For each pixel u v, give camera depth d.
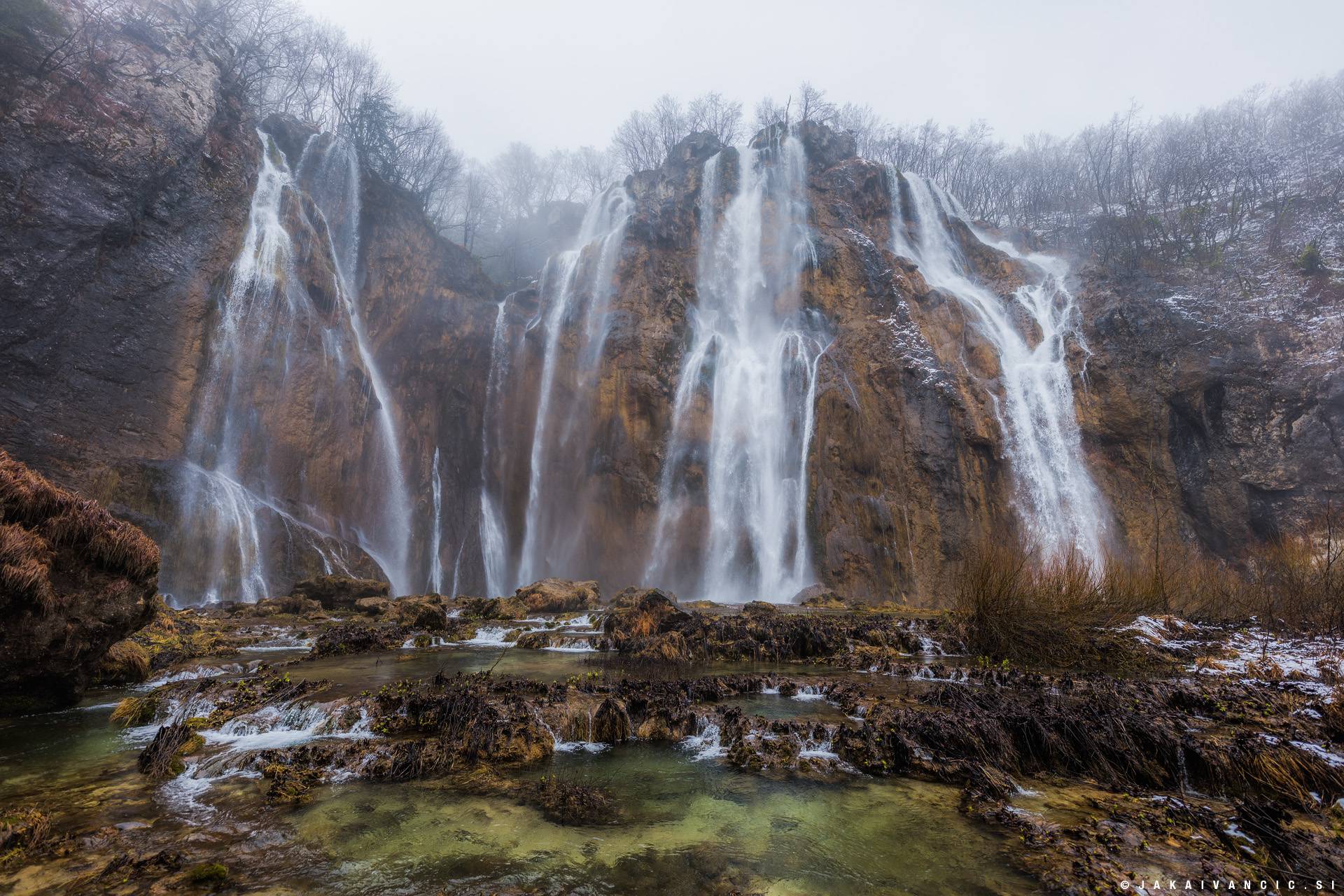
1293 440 27.31
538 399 36.22
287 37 41.50
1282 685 8.89
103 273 22.73
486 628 15.77
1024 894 4.34
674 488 32.53
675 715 7.91
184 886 4.32
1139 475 29.28
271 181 29.36
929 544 28.92
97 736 7.66
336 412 28.69
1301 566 13.46
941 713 7.41
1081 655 10.98
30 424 20.41
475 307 37.53
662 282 36.84
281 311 27.52
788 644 12.61
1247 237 42.34
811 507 30.30
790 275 37.25
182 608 19.86
